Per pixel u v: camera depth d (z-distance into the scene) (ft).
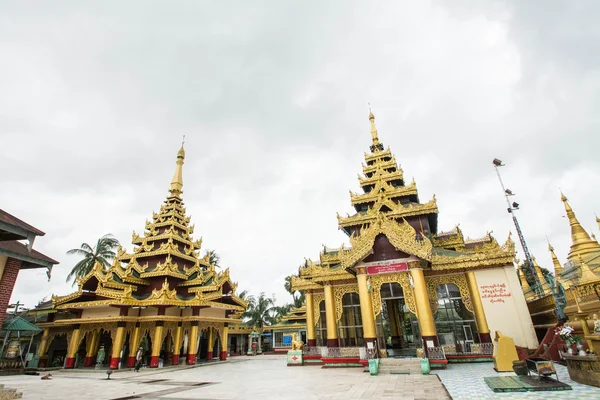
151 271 110.01
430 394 40.19
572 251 83.51
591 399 32.42
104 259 152.76
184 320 101.60
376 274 70.90
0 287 44.98
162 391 52.24
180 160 155.22
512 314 71.87
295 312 183.62
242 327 182.09
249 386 54.95
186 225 140.46
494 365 56.59
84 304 92.38
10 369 83.15
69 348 93.20
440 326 75.41
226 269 123.54
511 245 74.79
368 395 41.39
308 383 54.34
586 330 42.01
